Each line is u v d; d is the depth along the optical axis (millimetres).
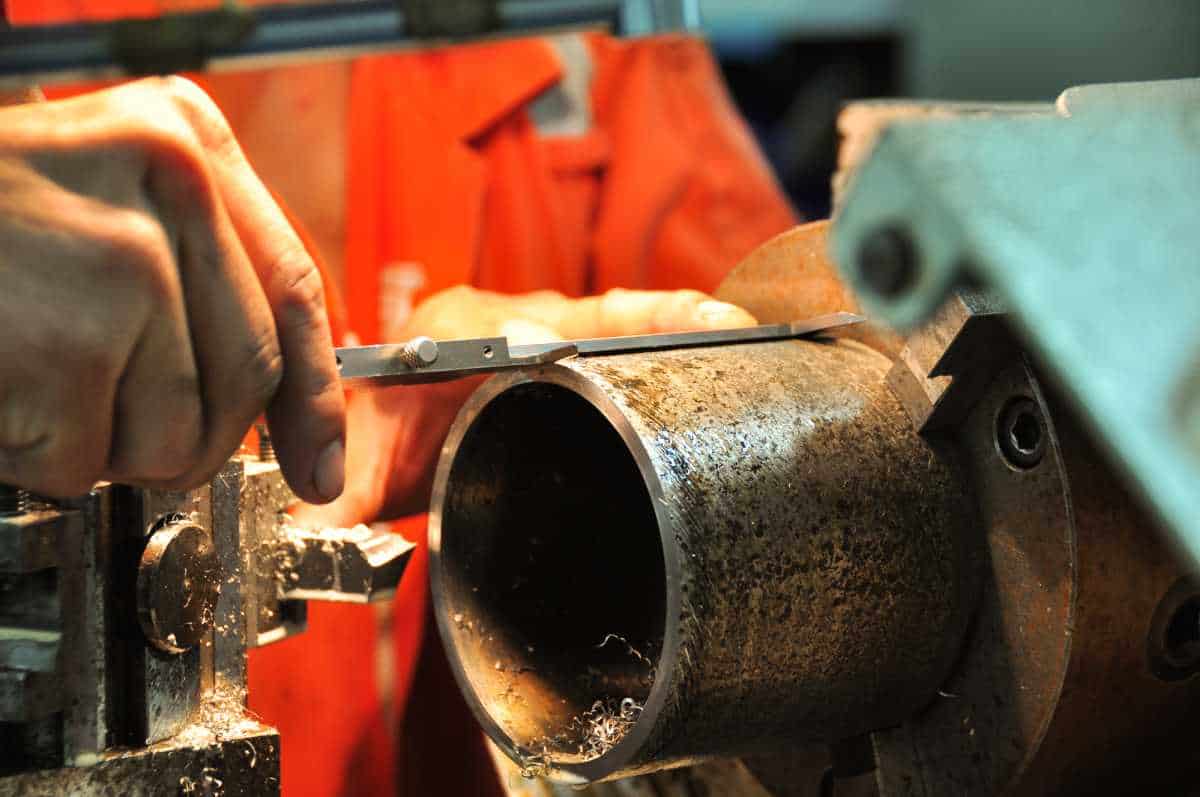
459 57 1339
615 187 1399
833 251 230
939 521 479
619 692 513
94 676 446
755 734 459
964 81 1537
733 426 453
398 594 1058
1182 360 209
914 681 488
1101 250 218
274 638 537
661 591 573
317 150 1296
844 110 699
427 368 472
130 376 401
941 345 471
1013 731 478
